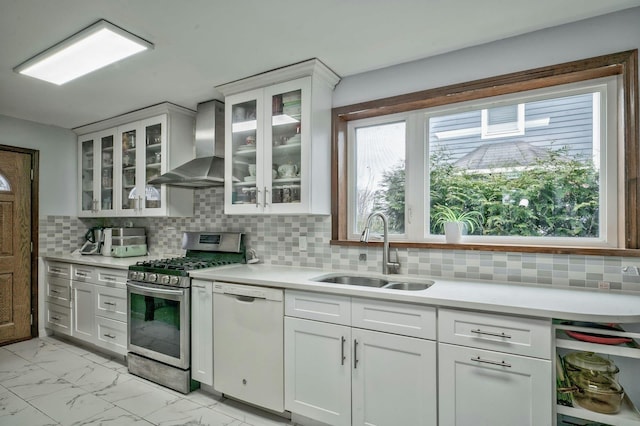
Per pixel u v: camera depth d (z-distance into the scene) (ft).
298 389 6.52
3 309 11.04
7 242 11.16
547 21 5.93
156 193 10.43
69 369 9.21
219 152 9.71
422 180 7.75
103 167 12.03
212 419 6.86
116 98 9.50
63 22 5.80
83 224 13.20
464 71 6.86
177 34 6.21
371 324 5.80
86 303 10.44
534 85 6.51
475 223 7.30
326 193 8.21
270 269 8.55
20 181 11.48
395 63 7.52
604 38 5.74
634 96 5.55
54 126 12.34
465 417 5.06
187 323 8.00
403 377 5.52
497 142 7.14
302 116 7.66
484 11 5.60
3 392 7.89
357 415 5.90
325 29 6.11
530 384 4.65
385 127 8.33
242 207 8.55
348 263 8.16
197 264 8.82
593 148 6.30
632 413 4.50
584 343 4.50
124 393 7.90
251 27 6.01
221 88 8.67
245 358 7.17
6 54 6.91
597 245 6.12
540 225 6.70
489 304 4.86
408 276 7.30
